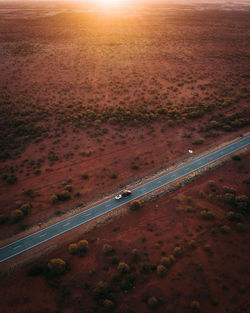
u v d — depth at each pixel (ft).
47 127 219.41
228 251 113.39
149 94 276.62
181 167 173.27
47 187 157.38
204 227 126.11
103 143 200.13
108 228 130.41
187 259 110.63
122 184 161.27
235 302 93.86
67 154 186.80
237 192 147.13
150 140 203.51
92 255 115.85
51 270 106.32
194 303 91.81
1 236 127.13
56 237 126.31
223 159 178.09
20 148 193.67
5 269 111.65
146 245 118.93
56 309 94.48
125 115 234.17
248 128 213.25
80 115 234.17
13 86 293.43
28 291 101.55
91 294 98.63
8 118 229.25
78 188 156.87
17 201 146.41
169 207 141.08
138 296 97.25
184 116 230.89
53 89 288.10
